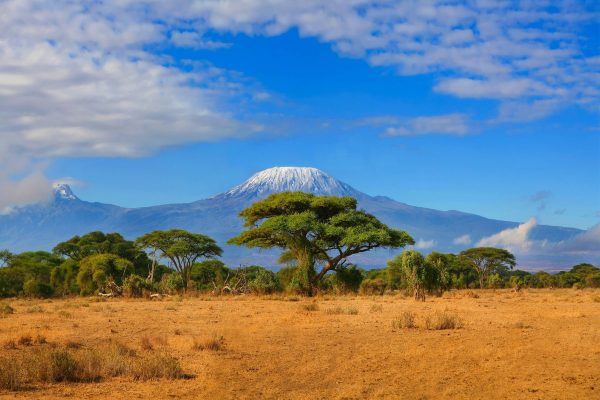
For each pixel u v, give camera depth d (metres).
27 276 72.62
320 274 57.94
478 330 20.72
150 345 17.38
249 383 12.79
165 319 26.94
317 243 59.56
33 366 13.41
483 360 14.70
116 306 37.00
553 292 59.91
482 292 60.66
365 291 56.75
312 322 24.47
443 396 11.35
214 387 12.41
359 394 11.65
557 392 11.38
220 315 29.06
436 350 16.39
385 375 13.31
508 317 25.66
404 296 46.81
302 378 13.23
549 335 18.86
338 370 14.02
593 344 16.66
